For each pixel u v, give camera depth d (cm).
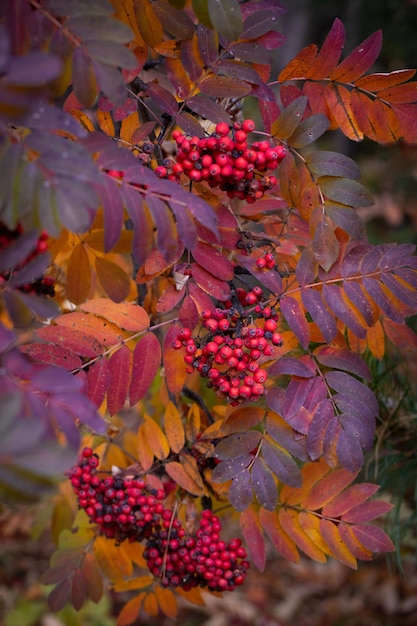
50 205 78
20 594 205
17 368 78
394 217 273
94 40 85
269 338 94
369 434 95
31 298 83
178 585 103
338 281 97
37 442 70
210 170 92
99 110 98
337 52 96
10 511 135
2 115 74
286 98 100
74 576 104
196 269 95
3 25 85
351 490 100
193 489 101
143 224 84
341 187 96
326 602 223
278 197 107
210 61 95
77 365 94
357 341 104
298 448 95
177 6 90
